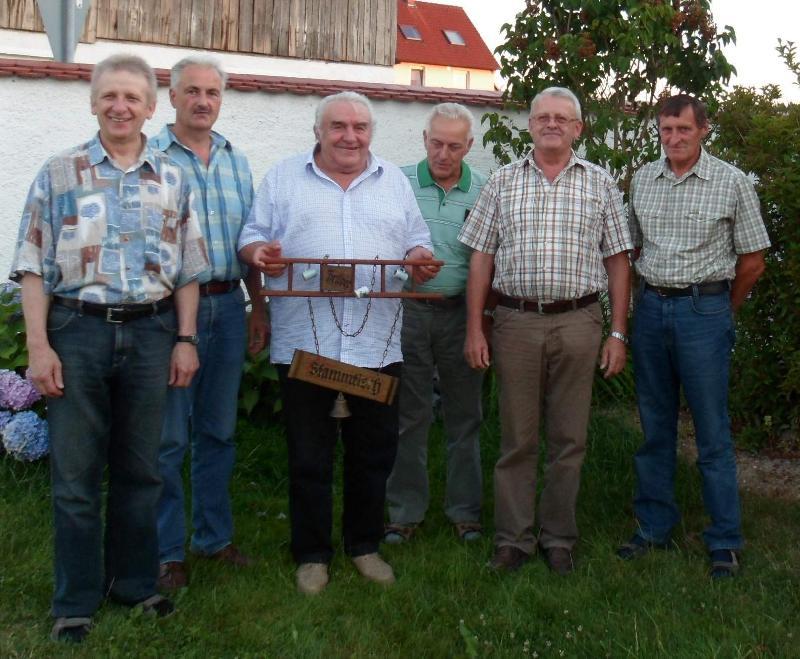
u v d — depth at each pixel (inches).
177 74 139.9
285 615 133.0
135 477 126.4
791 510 177.2
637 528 166.6
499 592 141.8
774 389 204.1
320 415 143.6
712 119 205.9
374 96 235.9
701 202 147.3
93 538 125.0
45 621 127.8
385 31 345.7
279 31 324.5
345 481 149.2
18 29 279.4
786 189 179.9
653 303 152.3
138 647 122.0
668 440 158.4
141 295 119.1
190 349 127.3
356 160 139.8
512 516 154.4
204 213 141.3
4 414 180.4
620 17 212.4
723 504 152.0
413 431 168.6
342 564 149.2
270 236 143.6
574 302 147.3
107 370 119.7
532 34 221.3
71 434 119.9
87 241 116.6
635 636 126.8
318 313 140.9
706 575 149.1
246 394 207.5
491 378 223.8
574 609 136.8
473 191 165.2
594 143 218.4
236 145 227.6
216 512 149.6
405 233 146.3
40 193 117.7
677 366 152.1
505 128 228.1
